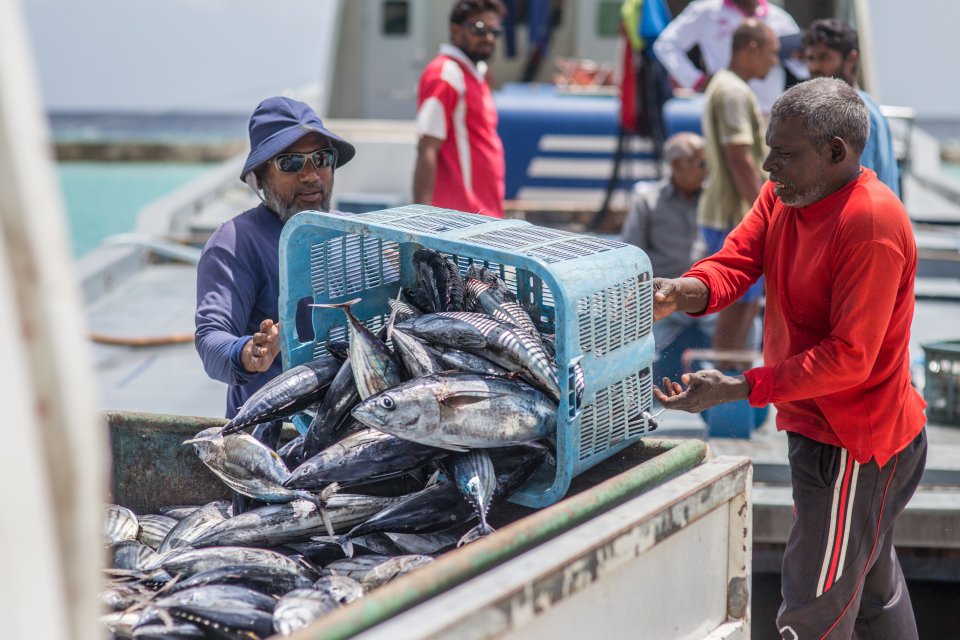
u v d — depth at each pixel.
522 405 2.39
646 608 2.16
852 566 2.87
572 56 13.62
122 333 7.80
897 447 2.82
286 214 3.05
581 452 2.45
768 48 5.59
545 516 2.04
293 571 2.27
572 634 1.94
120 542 2.56
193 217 11.65
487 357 2.48
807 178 2.65
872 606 3.06
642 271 2.57
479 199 5.44
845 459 2.81
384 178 11.09
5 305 1.06
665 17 9.70
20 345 1.07
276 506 2.42
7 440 1.04
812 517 2.87
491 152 5.46
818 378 2.61
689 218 6.32
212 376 2.82
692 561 2.31
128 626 2.06
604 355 2.47
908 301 2.71
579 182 11.08
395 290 2.98
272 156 2.94
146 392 6.39
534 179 11.09
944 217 10.67
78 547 1.14
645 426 2.65
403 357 2.49
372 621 1.69
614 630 2.07
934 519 4.26
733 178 5.50
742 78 5.61
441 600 1.72
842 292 2.61
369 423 2.30
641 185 7.19
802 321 2.80
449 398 2.32
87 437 1.14
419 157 5.29
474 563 1.87
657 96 9.98
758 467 4.59
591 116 10.84
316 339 2.83
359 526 2.40
